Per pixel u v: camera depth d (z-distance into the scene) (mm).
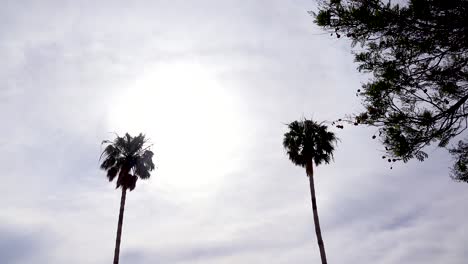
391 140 4680
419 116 4574
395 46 4422
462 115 4477
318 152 23938
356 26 4562
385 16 4277
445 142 4695
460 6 3992
